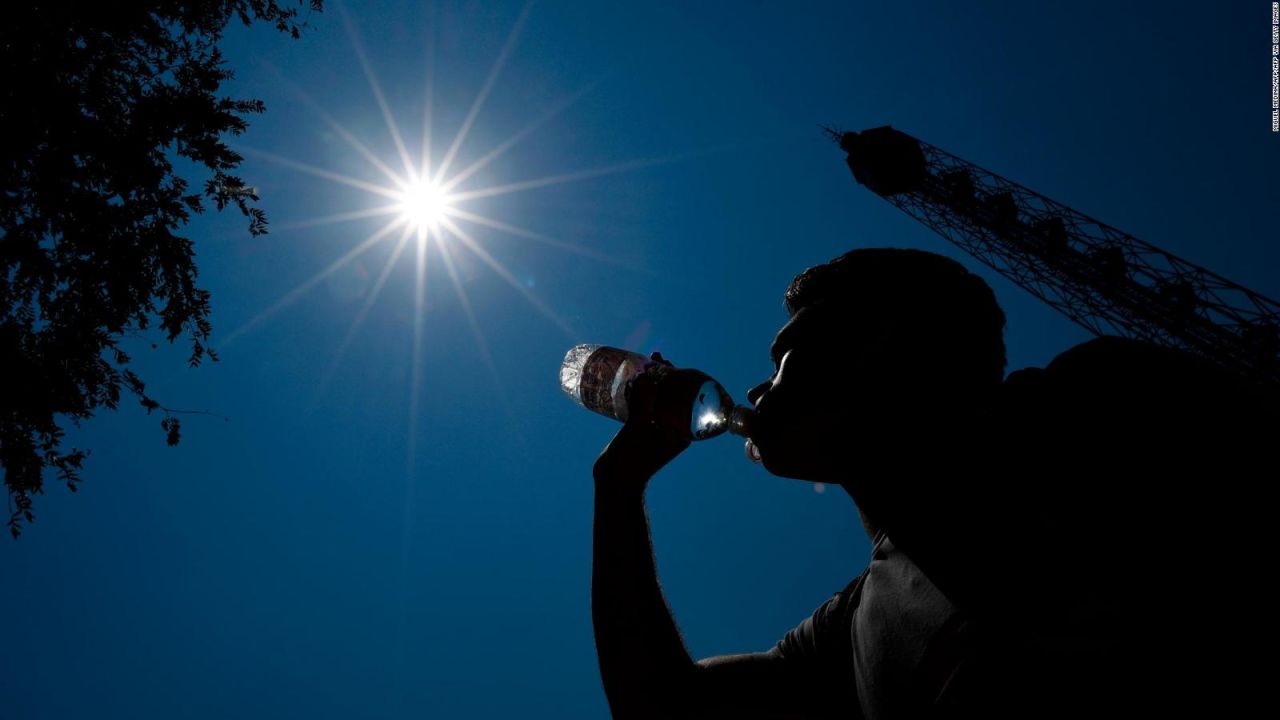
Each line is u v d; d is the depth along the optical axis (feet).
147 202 14.48
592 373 5.51
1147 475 2.03
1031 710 2.10
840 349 2.66
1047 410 2.31
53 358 14.06
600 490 3.63
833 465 2.67
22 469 13.78
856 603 3.23
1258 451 1.92
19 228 13.53
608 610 3.35
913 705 2.44
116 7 13.80
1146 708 1.94
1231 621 1.83
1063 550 2.15
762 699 3.31
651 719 3.18
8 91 12.64
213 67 15.58
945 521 2.41
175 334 15.20
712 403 4.62
